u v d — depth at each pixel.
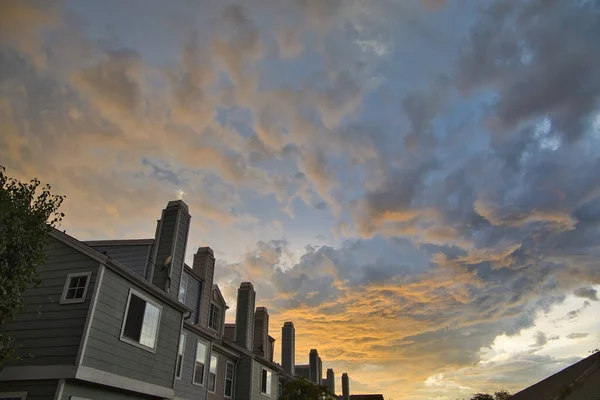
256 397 25.27
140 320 14.57
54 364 11.85
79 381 11.91
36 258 10.02
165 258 17.89
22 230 9.65
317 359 42.56
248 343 25.97
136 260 18.36
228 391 23.78
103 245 19.23
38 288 13.27
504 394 35.81
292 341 36.50
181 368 18.78
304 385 27.69
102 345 12.65
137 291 14.63
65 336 12.24
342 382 52.97
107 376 12.56
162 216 19.06
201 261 22.73
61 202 10.68
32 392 11.56
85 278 13.12
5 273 9.38
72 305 12.70
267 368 27.98
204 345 21.06
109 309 13.18
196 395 19.59
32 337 12.48
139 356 14.24
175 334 16.64
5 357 9.66
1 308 9.39
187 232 19.31
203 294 21.77
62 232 13.90
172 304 16.56
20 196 9.90
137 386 13.77
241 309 26.91
